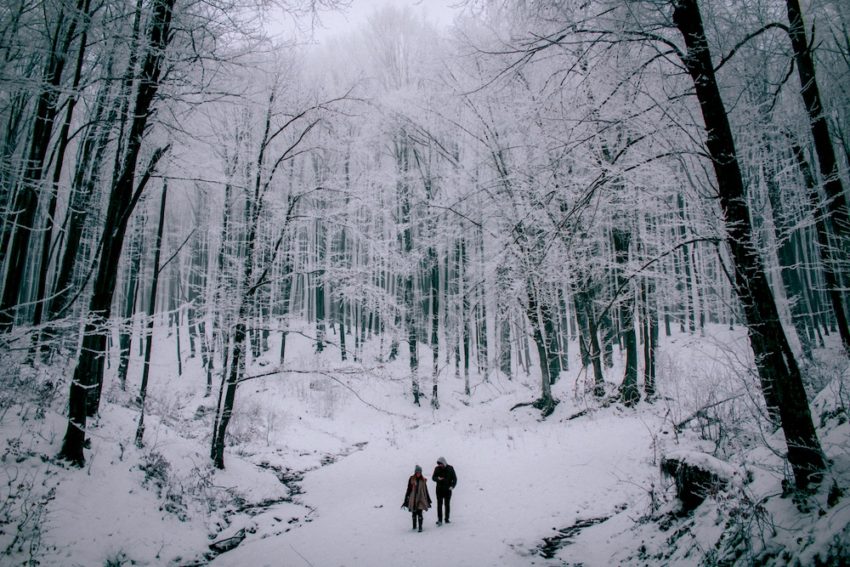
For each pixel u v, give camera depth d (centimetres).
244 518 881
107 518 670
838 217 648
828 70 725
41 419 769
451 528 752
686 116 499
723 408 784
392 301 1237
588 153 489
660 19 447
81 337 745
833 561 302
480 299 1397
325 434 1669
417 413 2006
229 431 1462
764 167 659
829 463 396
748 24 544
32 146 689
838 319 707
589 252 1070
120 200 743
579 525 722
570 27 419
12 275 805
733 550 406
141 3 631
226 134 1051
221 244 1162
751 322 423
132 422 1036
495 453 1165
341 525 810
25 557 545
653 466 848
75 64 677
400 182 1981
